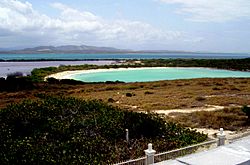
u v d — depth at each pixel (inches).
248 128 850.1
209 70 4065.0
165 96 1572.3
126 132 658.2
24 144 550.0
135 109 1186.0
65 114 745.6
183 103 1300.4
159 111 1131.9
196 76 3346.5
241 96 1551.4
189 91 1776.6
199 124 906.1
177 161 412.5
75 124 684.1
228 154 436.8
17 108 743.7
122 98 1530.5
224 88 1911.9
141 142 633.0
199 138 676.7
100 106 834.8
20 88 2086.6
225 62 4741.6
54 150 554.3
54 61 6865.2
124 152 574.9
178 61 5364.2
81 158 529.0
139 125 688.4
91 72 3757.4
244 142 503.2
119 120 716.7
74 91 1968.5
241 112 1039.6
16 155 514.3
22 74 3553.2
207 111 1090.1
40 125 679.7
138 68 4264.3
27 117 690.2
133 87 2140.7
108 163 522.6
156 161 432.5
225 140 567.2
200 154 438.6
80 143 588.1
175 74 3558.1
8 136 602.2
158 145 613.6
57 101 823.7
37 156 515.5
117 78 3213.6
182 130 727.7
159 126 707.4
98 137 629.3
